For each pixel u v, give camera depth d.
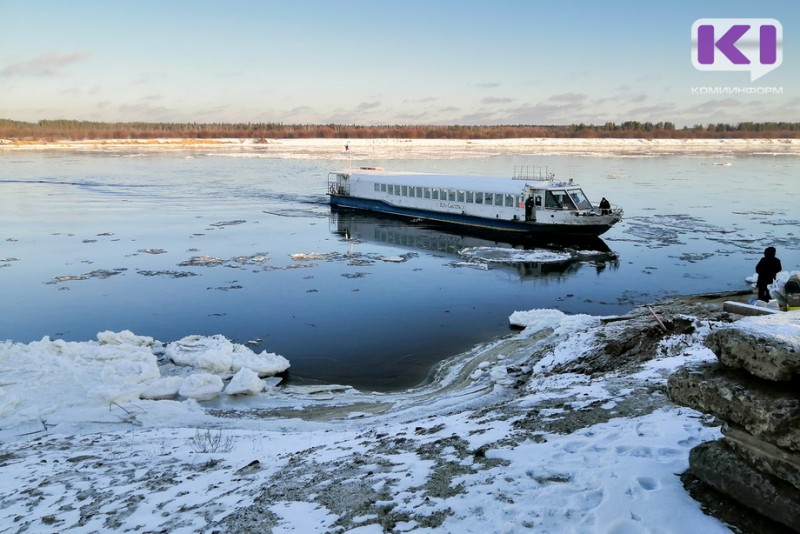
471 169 90.69
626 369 12.98
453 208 48.12
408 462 7.30
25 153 146.50
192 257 35.56
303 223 48.84
